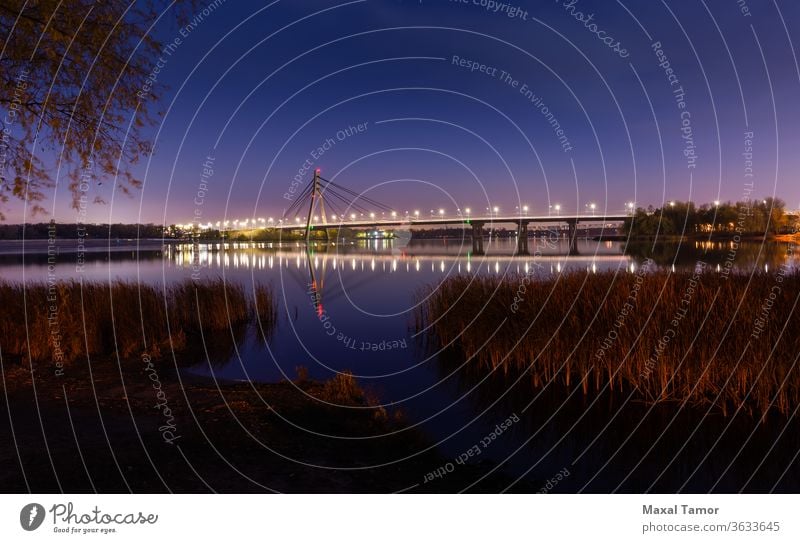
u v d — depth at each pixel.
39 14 5.95
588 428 6.18
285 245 93.44
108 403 5.52
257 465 4.15
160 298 11.39
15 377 6.48
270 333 11.80
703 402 6.77
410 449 5.09
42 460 3.95
